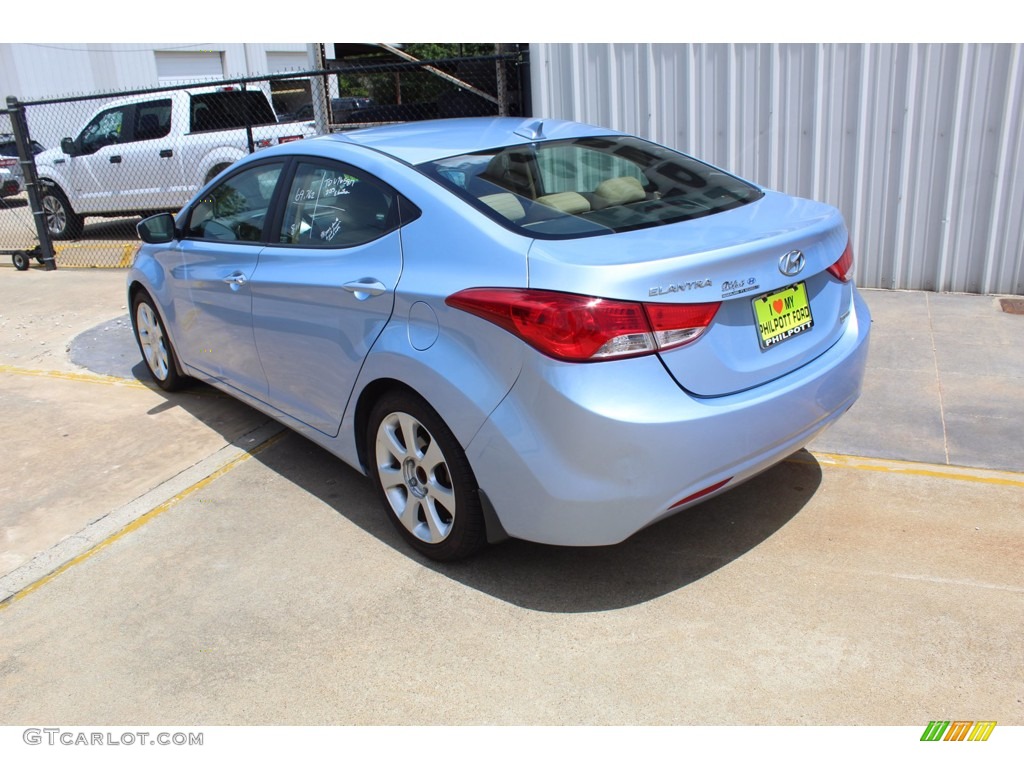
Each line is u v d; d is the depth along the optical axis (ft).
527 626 9.09
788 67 20.10
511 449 8.43
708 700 7.93
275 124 32.45
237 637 9.17
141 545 11.14
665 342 7.99
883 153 19.86
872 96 19.58
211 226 13.80
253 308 12.26
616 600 9.44
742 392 8.62
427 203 9.59
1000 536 10.22
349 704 8.14
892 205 20.16
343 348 10.48
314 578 10.16
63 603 9.96
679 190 10.48
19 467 13.70
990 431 12.91
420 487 10.12
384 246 9.95
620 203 9.79
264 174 12.57
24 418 15.85
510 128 11.71
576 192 9.96
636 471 8.07
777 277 8.71
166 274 14.92
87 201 35.73
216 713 8.12
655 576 9.84
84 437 14.80
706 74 20.88
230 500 12.22
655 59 21.25
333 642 9.00
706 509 11.24
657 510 8.33
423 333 9.24
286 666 8.68
